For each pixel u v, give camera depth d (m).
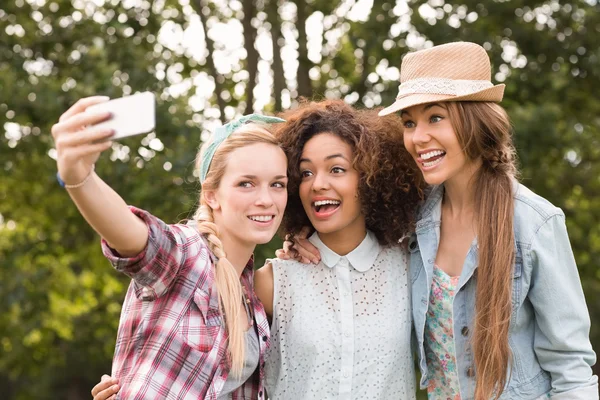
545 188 9.32
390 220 3.19
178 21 9.77
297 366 3.09
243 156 2.88
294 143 3.12
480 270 2.98
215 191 2.95
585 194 9.66
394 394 3.11
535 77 8.84
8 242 10.35
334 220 3.09
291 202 3.25
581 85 9.20
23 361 11.43
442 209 3.21
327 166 3.09
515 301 2.97
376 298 3.14
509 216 2.99
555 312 2.92
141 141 8.58
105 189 2.34
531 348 3.05
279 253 3.25
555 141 8.31
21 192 10.12
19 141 9.06
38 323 9.66
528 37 8.91
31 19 9.45
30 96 8.34
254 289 3.17
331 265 3.15
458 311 3.07
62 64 9.26
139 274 2.52
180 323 2.67
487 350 2.94
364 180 3.10
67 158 2.17
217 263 2.82
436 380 3.20
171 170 8.42
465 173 3.08
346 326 3.07
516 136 8.02
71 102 8.40
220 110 9.50
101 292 11.23
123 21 9.40
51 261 10.41
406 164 3.23
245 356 2.88
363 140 3.08
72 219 9.89
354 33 9.03
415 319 3.14
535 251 2.94
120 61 8.83
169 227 2.60
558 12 9.13
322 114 3.15
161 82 8.76
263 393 2.98
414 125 3.07
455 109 2.98
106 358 11.95
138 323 2.69
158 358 2.64
